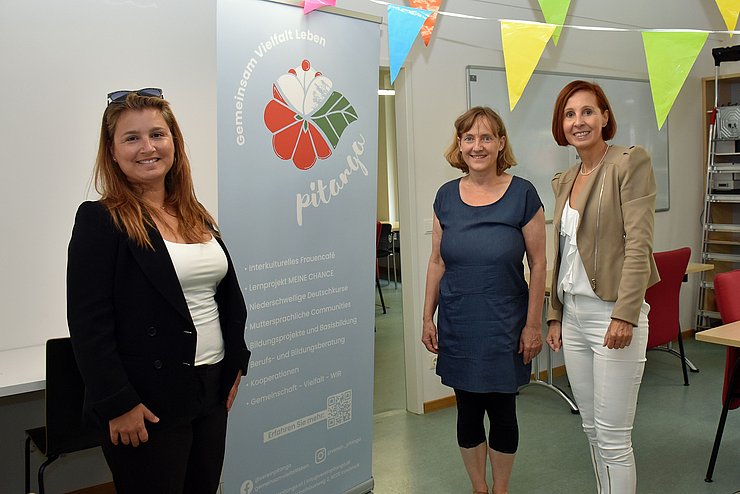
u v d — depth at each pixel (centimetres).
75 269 156
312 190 250
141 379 160
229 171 222
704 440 328
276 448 247
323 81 251
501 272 232
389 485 291
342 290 266
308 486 261
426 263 385
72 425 206
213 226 188
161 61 277
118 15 265
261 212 233
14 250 251
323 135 253
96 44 261
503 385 233
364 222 273
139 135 167
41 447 221
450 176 395
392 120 793
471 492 282
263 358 239
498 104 412
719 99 525
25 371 219
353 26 261
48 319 260
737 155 518
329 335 263
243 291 229
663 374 439
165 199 180
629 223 206
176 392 164
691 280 539
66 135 258
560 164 449
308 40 245
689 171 530
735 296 284
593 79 457
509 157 244
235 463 235
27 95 249
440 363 247
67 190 260
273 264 239
